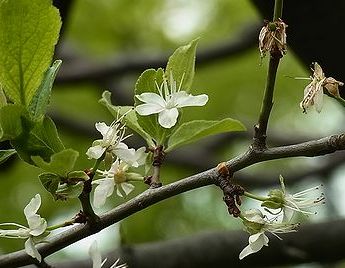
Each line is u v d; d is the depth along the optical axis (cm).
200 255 82
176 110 58
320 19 76
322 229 82
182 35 154
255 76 150
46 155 57
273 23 56
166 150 59
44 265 58
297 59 80
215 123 59
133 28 152
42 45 57
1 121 56
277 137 138
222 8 153
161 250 82
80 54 136
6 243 121
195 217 142
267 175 133
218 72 150
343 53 76
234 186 57
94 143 58
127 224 134
